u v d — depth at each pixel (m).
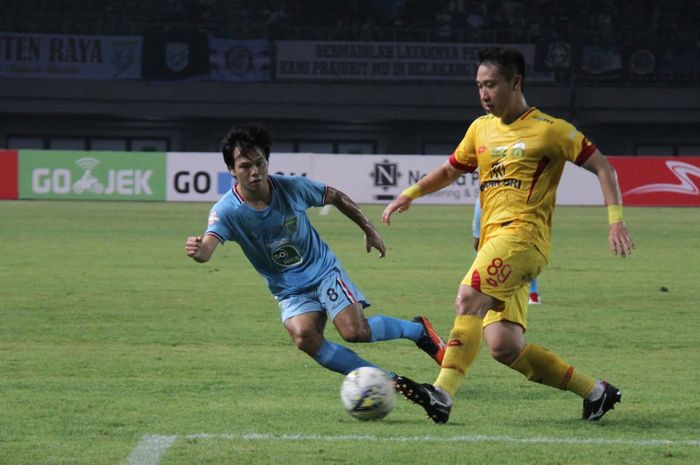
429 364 20.48
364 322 16.03
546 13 101.94
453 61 99.94
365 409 14.63
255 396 17.09
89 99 97.19
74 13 97.75
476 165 15.88
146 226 54.53
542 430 14.59
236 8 100.56
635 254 44.03
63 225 54.75
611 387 15.20
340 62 99.25
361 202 74.00
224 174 75.00
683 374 19.58
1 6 96.12
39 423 14.88
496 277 14.44
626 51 100.38
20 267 37.41
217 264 39.22
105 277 34.81
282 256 15.87
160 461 12.69
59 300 29.48
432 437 14.05
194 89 98.19
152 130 100.56
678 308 28.81
